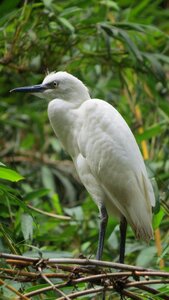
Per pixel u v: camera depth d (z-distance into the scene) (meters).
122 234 8.02
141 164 7.97
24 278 6.55
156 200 7.96
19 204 7.53
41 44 10.43
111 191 7.98
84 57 10.75
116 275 6.58
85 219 9.85
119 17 11.84
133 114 11.02
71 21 10.80
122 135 7.98
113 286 6.64
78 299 7.33
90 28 10.59
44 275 6.54
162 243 9.17
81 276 6.79
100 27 10.33
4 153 11.66
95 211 9.98
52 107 8.42
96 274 6.70
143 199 7.82
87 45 11.21
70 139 8.42
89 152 8.07
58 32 10.50
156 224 8.29
